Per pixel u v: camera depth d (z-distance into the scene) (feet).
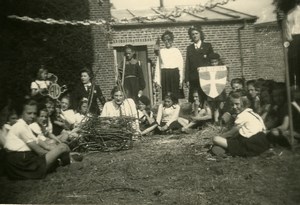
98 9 38.88
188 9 38.09
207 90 27.91
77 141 22.91
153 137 25.85
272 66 43.93
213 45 43.37
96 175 17.72
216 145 19.94
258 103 24.66
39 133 19.63
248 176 16.34
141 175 17.42
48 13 37.63
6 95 35.88
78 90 28.32
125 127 22.76
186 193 15.10
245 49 43.57
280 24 29.86
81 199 15.01
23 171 17.67
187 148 21.59
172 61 31.04
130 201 14.67
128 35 40.29
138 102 30.48
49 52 37.68
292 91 22.56
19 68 36.68
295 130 20.92
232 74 43.86
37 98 23.13
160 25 41.06
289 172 16.56
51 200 14.99
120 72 31.91
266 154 19.06
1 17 36.76
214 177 16.62
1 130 20.84
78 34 38.04
